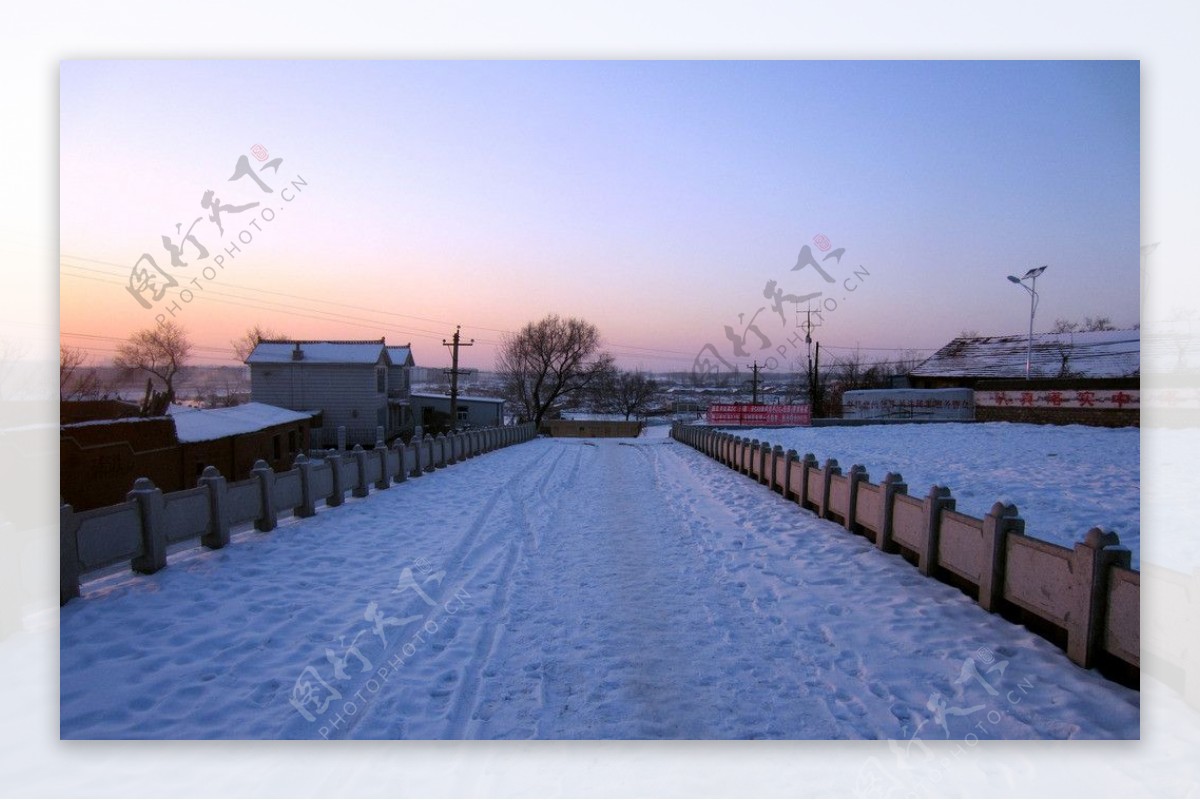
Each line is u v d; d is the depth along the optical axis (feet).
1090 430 81.00
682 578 22.58
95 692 13.35
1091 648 13.60
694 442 93.76
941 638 15.80
